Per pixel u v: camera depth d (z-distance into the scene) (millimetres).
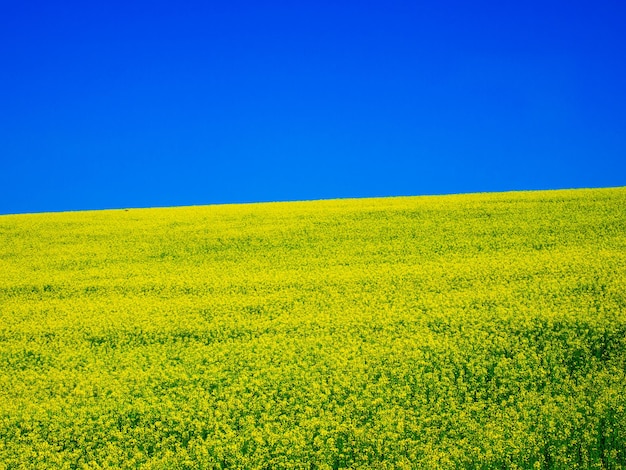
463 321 18250
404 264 25547
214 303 22172
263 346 17922
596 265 22859
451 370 15109
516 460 11234
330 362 16156
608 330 16625
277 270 26062
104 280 26125
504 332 17328
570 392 13617
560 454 11195
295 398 14273
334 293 22328
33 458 12664
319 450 11977
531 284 21469
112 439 13406
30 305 23359
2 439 13508
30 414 14586
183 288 24375
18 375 17062
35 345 19328
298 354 16922
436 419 12938
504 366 15203
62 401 15055
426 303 20312
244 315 20828
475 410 13273
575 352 15812
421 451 11742
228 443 12719
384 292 22078
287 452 12070
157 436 13164
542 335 16953
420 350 16656
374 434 12469
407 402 13672
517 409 13148
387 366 15727
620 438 11578
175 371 16641
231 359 17109
